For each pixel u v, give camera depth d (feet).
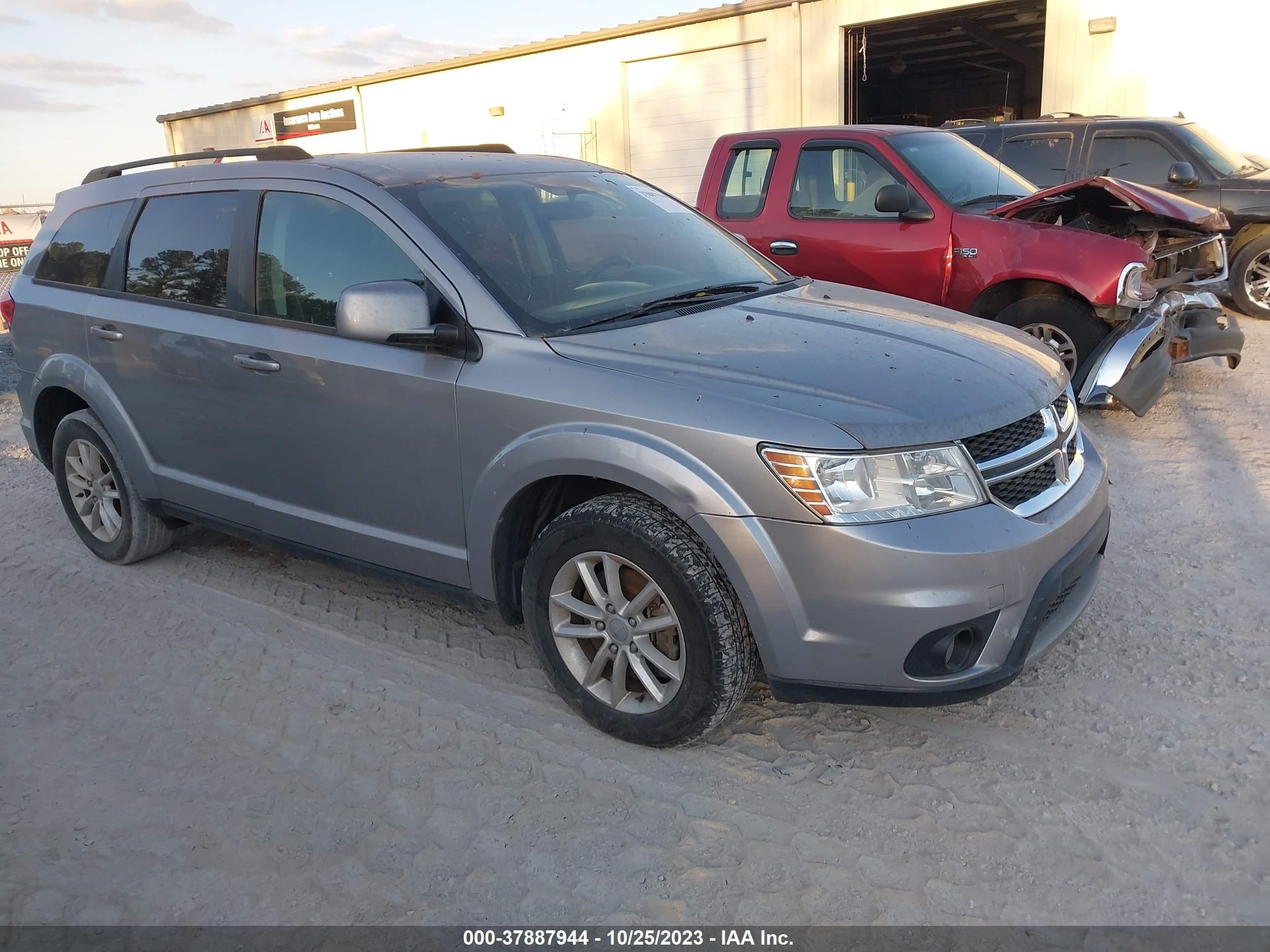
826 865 8.23
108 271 14.15
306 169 12.02
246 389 12.15
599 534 9.42
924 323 11.18
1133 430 19.33
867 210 21.26
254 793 9.51
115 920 7.98
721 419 8.71
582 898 8.01
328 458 11.60
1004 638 8.77
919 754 9.62
